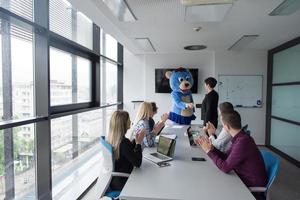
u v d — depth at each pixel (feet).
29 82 6.67
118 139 6.28
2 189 5.89
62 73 9.11
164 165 6.25
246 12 8.89
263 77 17.48
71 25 9.75
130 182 5.12
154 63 18.44
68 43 8.71
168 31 11.78
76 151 10.71
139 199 4.44
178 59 18.20
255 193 5.79
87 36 11.53
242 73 17.58
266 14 9.13
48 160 7.14
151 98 18.51
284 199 9.34
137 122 8.36
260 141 17.71
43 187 7.22
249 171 5.78
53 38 7.76
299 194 9.77
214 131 9.33
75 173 10.59
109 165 6.24
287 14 9.09
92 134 12.83
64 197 8.59
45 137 7.03
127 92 18.76
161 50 17.25
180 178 5.36
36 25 6.22
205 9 8.25
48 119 6.97
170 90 18.01
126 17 9.43
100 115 14.12
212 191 4.70
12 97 6.03
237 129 6.16
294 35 12.70
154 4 8.05
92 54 11.93
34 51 6.77
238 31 11.79
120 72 18.67
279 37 13.15
